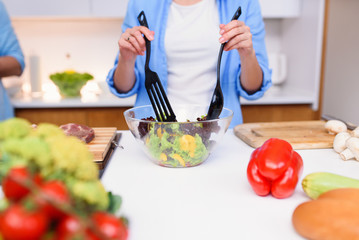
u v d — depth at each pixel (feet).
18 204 1.14
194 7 4.48
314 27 6.92
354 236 1.39
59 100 6.77
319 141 3.10
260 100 6.79
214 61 4.49
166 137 2.43
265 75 4.32
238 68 4.52
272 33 8.61
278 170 1.92
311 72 7.11
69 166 1.32
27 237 1.09
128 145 3.18
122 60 3.94
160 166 2.61
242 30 3.04
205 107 3.16
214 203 1.99
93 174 1.39
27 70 8.20
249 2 4.50
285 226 1.73
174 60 4.56
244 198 2.05
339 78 8.98
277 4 7.41
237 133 3.51
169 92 4.61
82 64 8.37
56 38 8.23
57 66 8.34
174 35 4.48
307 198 2.05
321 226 1.47
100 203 1.30
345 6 8.56
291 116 7.06
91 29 8.23
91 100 6.73
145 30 3.06
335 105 9.18
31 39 8.21
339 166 2.62
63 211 1.12
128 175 2.43
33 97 7.18
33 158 1.31
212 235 1.65
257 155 2.07
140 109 3.00
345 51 8.78
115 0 7.09
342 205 1.48
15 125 1.45
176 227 1.72
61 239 1.11
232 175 2.42
